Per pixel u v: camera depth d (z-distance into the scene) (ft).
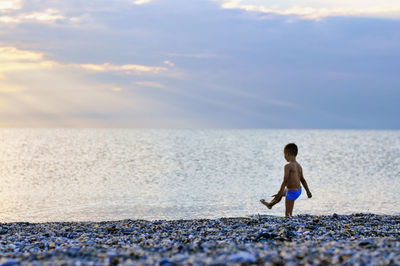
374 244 25.08
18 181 132.05
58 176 148.66
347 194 93.66
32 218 66.44
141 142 488.44
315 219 42.11
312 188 106.22
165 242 30.48
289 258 20.57
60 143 445.37
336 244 25.48
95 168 181.47
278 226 38.04
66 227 43.32
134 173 159.33
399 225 40.63
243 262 19.49
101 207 78.84
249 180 131.64
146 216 68.08
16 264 20.26
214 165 195.52
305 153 282.56
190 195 96.32
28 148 345.72
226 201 85.40
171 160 228.22
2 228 42.70
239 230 36.58
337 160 220.02
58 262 20.57
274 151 314.76
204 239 31.89
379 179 130.21
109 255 22.38
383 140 583.17
